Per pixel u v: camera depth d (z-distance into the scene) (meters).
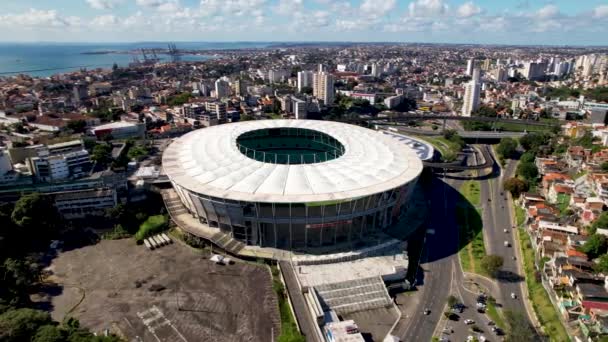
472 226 165.75
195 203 140.88
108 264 130.88
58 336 86.06
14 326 86.06
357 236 144.50
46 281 121.12
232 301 113.06
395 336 101.31
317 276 122.31
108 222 153.88
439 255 142.75
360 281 120.75
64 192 161.38
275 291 116.88
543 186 197.62
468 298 119.06
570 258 121.75
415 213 167.62
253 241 137.75
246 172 142.38
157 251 138.88
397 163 158.00
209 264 130.88
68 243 144.00
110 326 102.25
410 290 122.44
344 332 98.38
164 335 99.69
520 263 138.50
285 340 93.62
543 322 106.62
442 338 102.38
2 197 162.38
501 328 106.25
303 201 124.19
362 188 134.00
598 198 160.88
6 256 130.75
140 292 116.25
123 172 199.75
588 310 102.44
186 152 168.62
